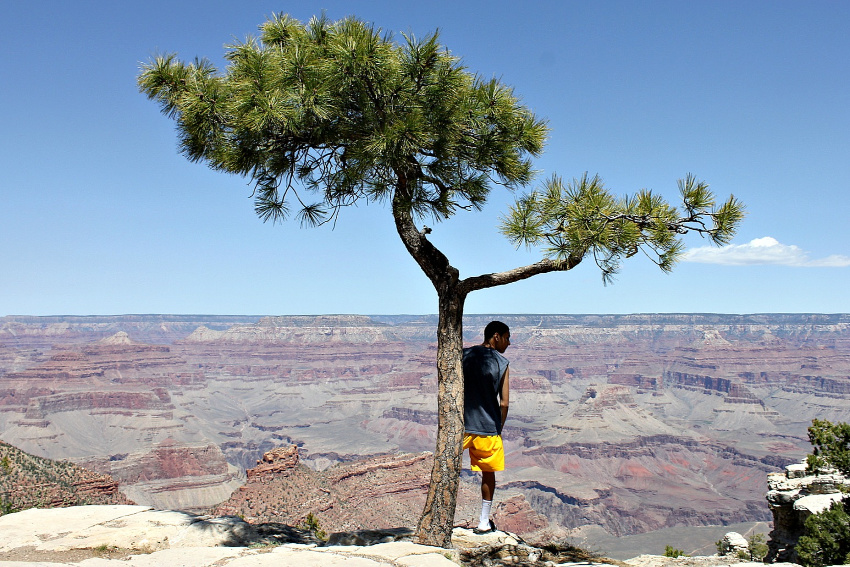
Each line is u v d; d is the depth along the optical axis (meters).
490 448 10.99
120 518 10.96
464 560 10.15
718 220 10.37
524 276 10.59
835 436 18.67
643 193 10.38
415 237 10.97
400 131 9.74
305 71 9.80
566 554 11.12
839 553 12.33
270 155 11.44
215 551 8.38
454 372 10.41
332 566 7.78
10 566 7.08
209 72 11.47
